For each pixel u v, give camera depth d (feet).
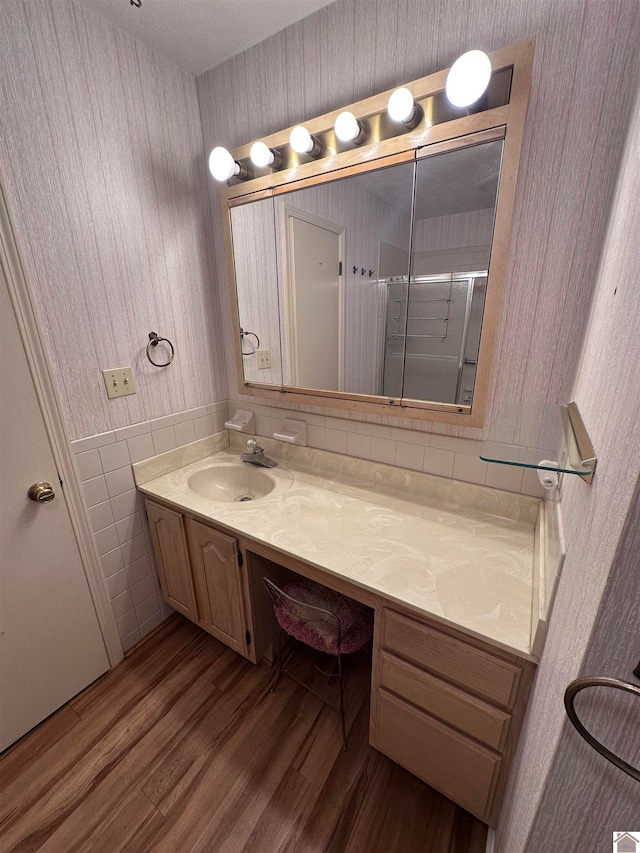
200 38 4.14
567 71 2.83
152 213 4.63
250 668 5.04
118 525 4.90
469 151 3.30
